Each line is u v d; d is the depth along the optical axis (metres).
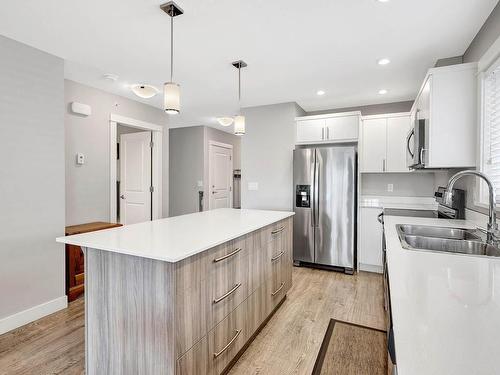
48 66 2.54
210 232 1.79
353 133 3.82
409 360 0.53
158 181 4.44
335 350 2.01
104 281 1.50
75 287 2.85
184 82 3.35
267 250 2.30
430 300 0.81
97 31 2.21
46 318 2.46
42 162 2.47
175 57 2.68
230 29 2.19
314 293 3.01
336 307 2.68
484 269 1.10
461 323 0.68
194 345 1.42
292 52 2.57
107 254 1.49
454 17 2.02
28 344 2.08
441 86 2.25
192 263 1.41
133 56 2.65
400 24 2.11
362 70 2.99
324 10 1.94
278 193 4.23
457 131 2.21
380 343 2.10
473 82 2.17
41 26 2.12
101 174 3.58
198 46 2.46
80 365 1.85
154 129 4.37
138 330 1.41
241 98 3.96
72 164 3.26
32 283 2.41
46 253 2.51
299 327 2.32
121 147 4.71
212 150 6.18
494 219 1.60
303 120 4.11
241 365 1.85
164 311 1.32
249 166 4.43
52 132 2.55
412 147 2.98
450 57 2.66
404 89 3.58
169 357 1.31
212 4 1.87
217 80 3.28
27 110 2.37
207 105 4.34
